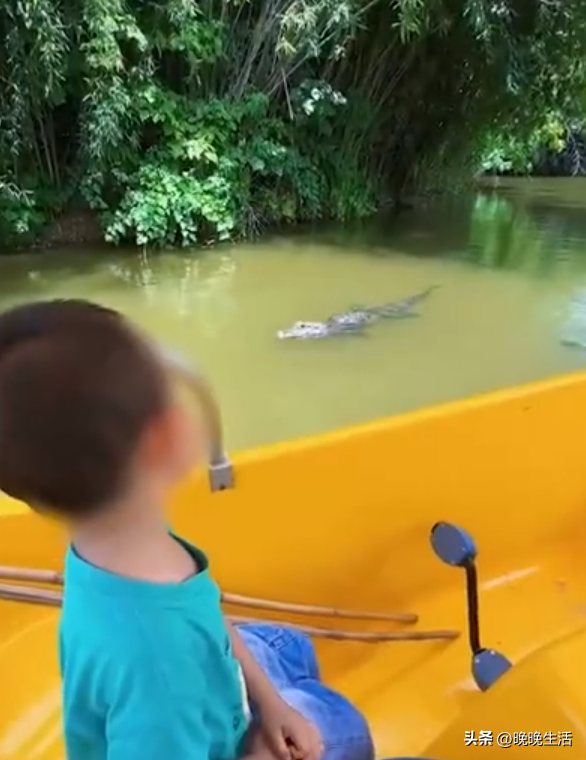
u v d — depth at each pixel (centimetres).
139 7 1034
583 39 1222
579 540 232
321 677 180
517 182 1703
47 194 1041
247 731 98
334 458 192
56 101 984
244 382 610
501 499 219
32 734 144
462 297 847
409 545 209
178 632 79
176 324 749
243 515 183
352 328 733
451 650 196
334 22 1098
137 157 1059
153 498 79
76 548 81
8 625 159
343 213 1239
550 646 131
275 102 1179
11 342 76
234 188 1102
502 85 1249
